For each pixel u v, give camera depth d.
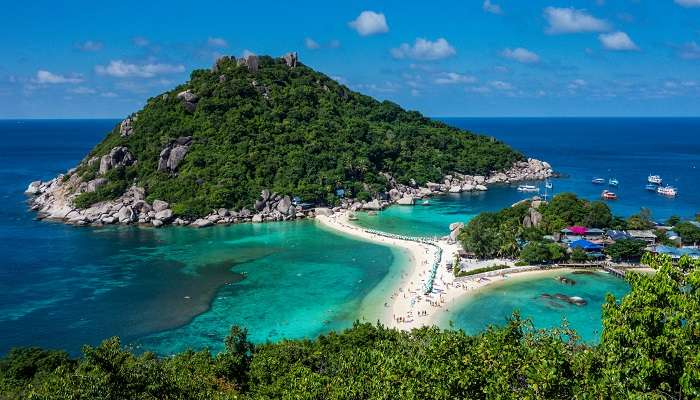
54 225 161.00
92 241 142.00
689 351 26.11
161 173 181.75
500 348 35.12
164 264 120.62
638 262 116.62
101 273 113.75
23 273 113.38
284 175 186.50
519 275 110.25
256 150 191.75
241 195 173.88
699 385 25.30
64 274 112.94
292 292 102.31
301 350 60.22
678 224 134.75
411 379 34.31
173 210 164.38
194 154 185.62
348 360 48.22
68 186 190.75
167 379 44.31
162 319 89.31
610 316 30.25
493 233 123.25
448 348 38.75
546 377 29.02
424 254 128.00
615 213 177.75
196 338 82.38
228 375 58.44
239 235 150.00
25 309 93.19
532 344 35.25
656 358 27.09
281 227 160.50
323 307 94.62
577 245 120.69
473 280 107.50
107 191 174.38
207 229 157.62
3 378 59.34
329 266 119.31
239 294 101.19
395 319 88.56
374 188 199.88
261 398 45.88
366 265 119.88
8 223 163.38
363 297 99.25
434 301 96.12
